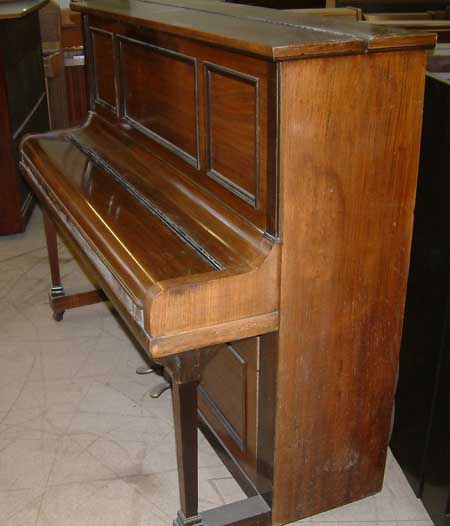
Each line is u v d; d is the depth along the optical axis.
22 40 3.86
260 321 1.39
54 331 2.71
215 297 1.32
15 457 2.00
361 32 1.31
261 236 1.37
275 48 1.15
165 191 1.74
